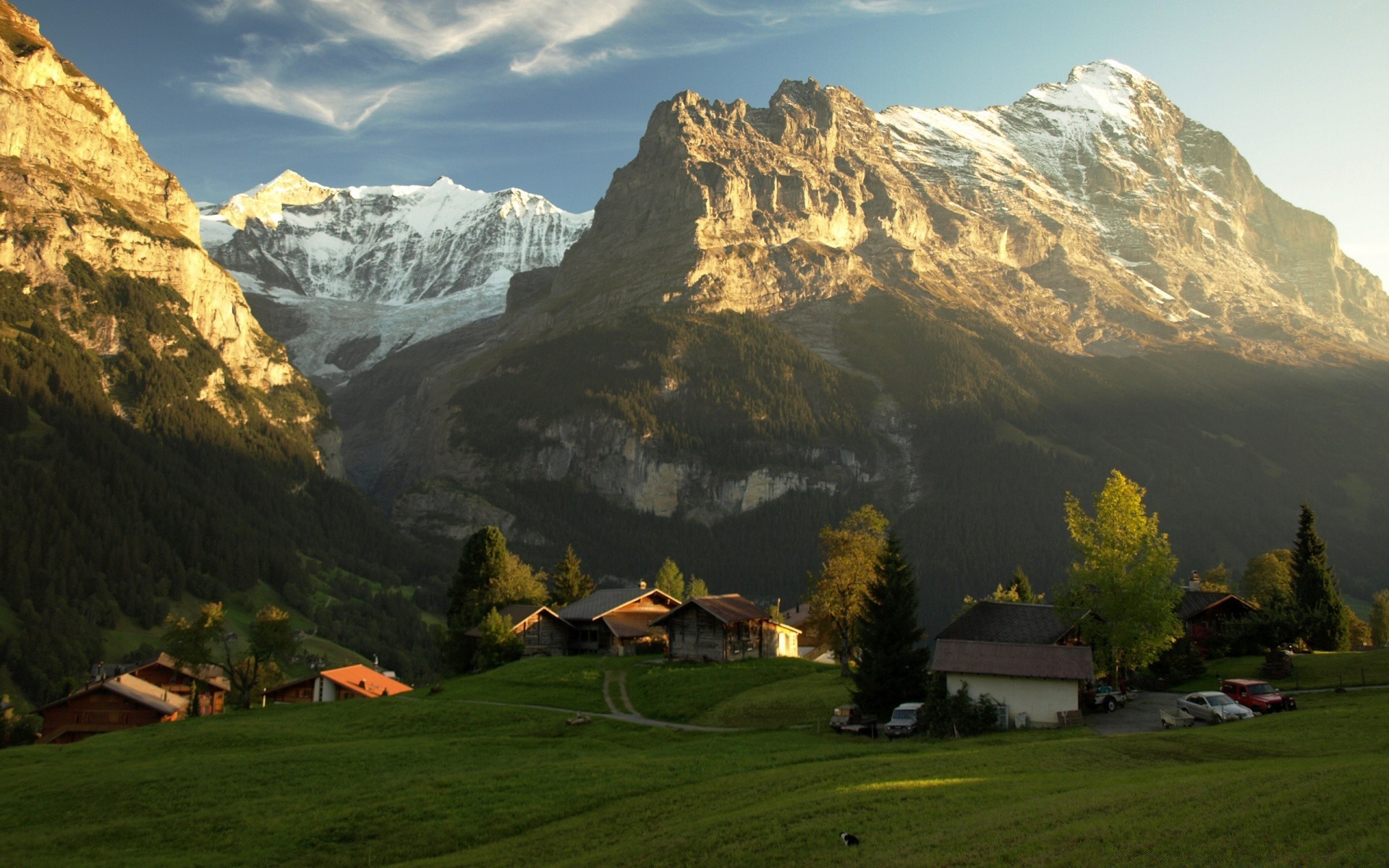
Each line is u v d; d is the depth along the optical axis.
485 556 131.12
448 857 36.53
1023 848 26.88
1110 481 63.00
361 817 41.66
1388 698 52.41
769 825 32.75
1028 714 53.78
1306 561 93.06
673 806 38.41
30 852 40.34
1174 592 60.62
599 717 68.56
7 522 173.38
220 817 43.59
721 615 96.62
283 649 110.25
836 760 44.72
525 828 39.16
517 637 110.25
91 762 60.16
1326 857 22.92
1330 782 28.58
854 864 28.00
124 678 108.31
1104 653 61.97
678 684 80.69
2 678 137.75
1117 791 31.53
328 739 66.38
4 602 159.25
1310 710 50.28
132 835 41.84
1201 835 25.80
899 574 61.72
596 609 118.00
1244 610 82.50
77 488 196.25
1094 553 62.09
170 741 65.69
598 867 32.12
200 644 104.69
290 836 40.19
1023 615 63.50
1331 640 88.62
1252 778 31.03
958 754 42.81
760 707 67.62
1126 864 24.69
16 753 65.19
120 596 174.62
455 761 53.75
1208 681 66.69
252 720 75.88
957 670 55.22
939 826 30.25
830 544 83.38
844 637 80.19
